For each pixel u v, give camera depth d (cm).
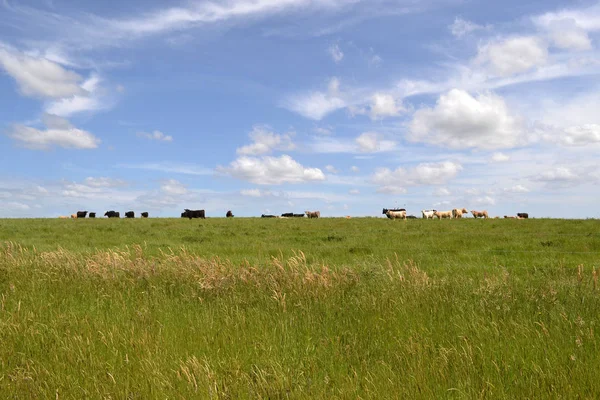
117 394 458
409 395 442
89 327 663
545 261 1409
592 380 457
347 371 514
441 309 734
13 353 568
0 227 3023
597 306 731
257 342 596
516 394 445
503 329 625
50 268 1104
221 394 448
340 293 859
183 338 625
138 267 1076
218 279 938
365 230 2739
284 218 4441
